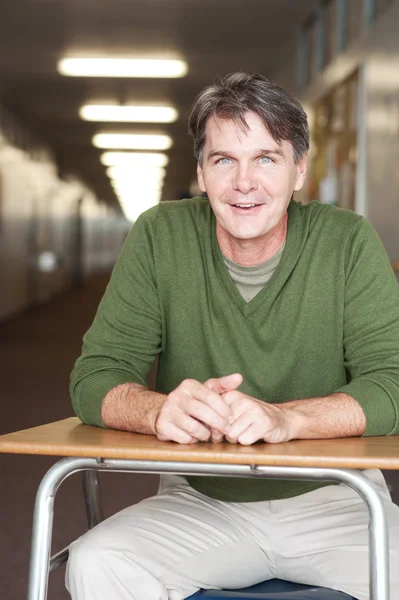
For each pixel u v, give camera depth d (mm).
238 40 11383
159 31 10953
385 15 6797
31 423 6117
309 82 10109
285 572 1958
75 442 1625
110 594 1739
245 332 2051
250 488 1970
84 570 1729
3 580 3174
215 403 1649
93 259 34844
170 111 16766
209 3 9719
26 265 18422
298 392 2061
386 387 1855
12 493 4414
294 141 1999
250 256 2051
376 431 1799
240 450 1559
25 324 15438
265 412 1675
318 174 8844
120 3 9742
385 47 6750
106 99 15805
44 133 19922
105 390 1915
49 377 8703
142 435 1771
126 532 1805
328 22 9164
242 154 1967
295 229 2078
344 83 7680
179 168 26000
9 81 14328
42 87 14789
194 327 2104
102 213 38500
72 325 15391
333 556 1883
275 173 1981
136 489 4473
